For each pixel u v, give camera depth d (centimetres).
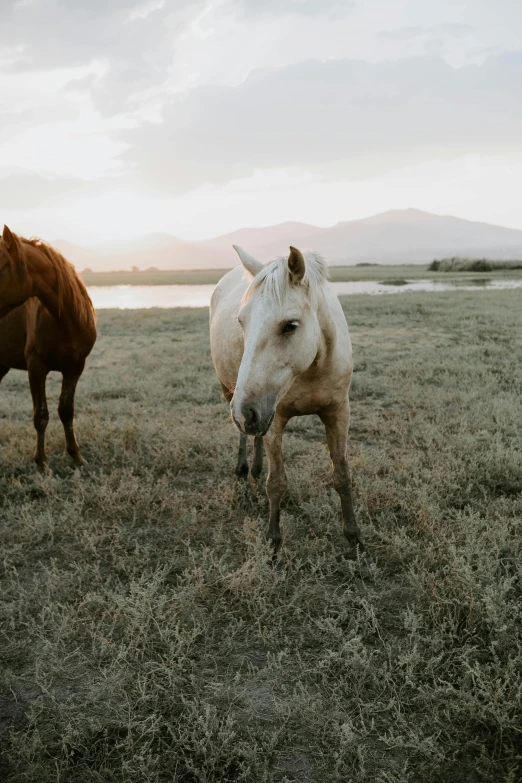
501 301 1739
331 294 318
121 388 747
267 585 278
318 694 212
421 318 1402
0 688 228
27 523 352
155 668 228
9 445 521
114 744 202
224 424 574
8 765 194
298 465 448
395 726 203
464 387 679
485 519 337
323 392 292
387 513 359
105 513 379
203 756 194
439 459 441
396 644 241
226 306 388
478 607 246
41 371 451
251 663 238
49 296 405
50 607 262
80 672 235
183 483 438
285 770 188
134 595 272
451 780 183
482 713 197
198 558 319
